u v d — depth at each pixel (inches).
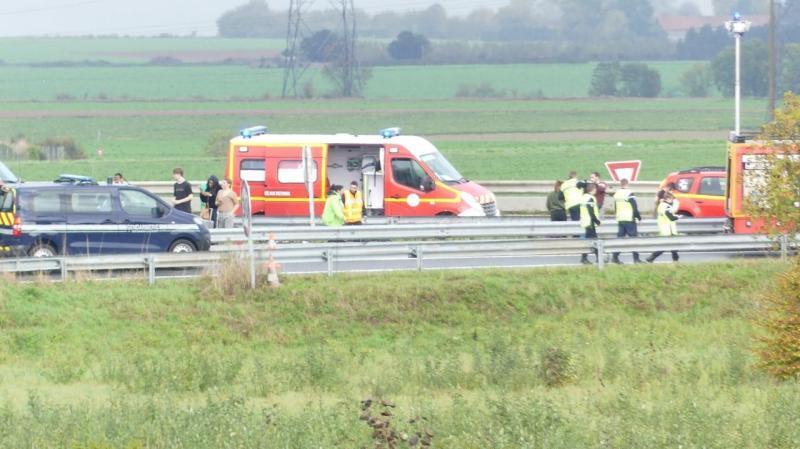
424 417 2068.2
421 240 4500.5
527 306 3821.4
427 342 3570.4
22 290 3634.4
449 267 4151.1
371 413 2012.8
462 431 1988.2
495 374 2896.2
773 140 3853.3
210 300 3695.9
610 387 2763.3
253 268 3742.6
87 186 4018.2
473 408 2213.3
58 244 3966.5
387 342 3575.3
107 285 3742.6
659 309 3885.3
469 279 3882.9
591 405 2364.7
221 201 4611.2
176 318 3599.9
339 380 2856.8
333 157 5088.6
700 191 4982.8
